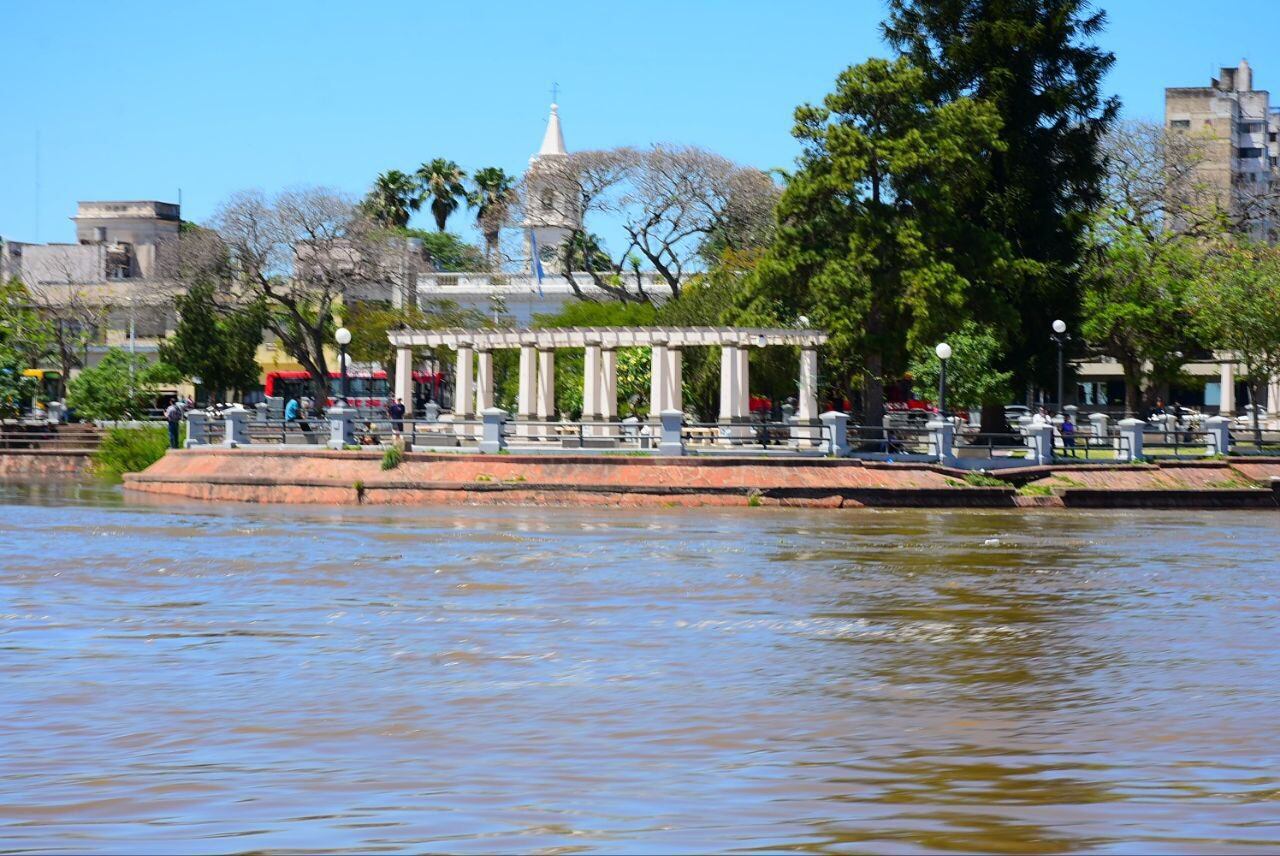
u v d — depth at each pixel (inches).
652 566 1249.4
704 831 478.6
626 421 2223.2
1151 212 3560.5
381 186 5216.5
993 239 2527.1
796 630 910.4
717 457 2081.7
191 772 559.5
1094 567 1267.2
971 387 2512.3
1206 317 2938.0
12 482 2645.2
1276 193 3998.5
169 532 1552.7
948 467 2161.7
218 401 4404.5
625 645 851.4
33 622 927.7
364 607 1000.2
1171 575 1210.6
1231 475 2279.8
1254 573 1230.3
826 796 523.5
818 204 2498.8
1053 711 676.7
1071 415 2768.2
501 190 5113.2
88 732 628.1
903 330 2516.0
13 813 501.7
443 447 2281.0
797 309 2561.5
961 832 477.7
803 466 2085.4
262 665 783.7
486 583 1131.3
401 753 591.2
